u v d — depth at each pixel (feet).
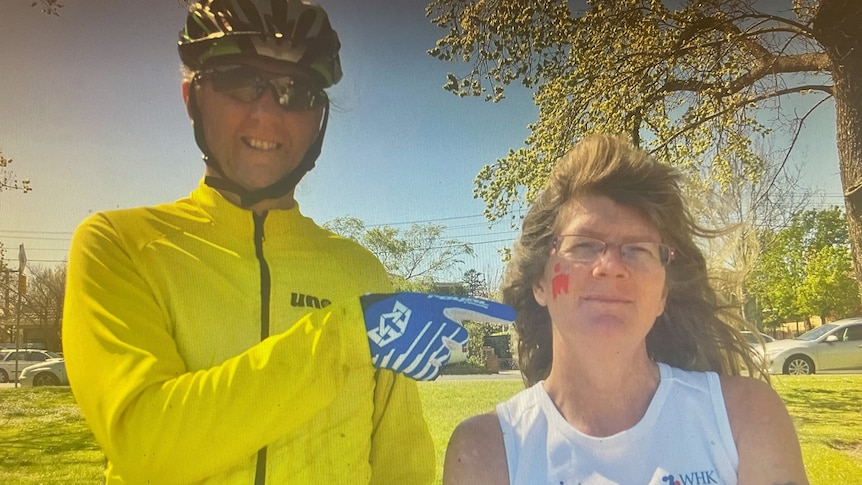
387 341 3.14
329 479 3.35
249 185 3.77
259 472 3.21
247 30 3.69
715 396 3.62
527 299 4.47
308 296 3.72
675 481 3.41
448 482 3.66
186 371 3.19
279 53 3.73
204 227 3.67
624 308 3.68
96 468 7.41
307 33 3.84
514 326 4.58
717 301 4.66
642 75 9.71
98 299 3.06
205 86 3.78
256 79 3.72
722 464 3.47
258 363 2.87
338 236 4.30
